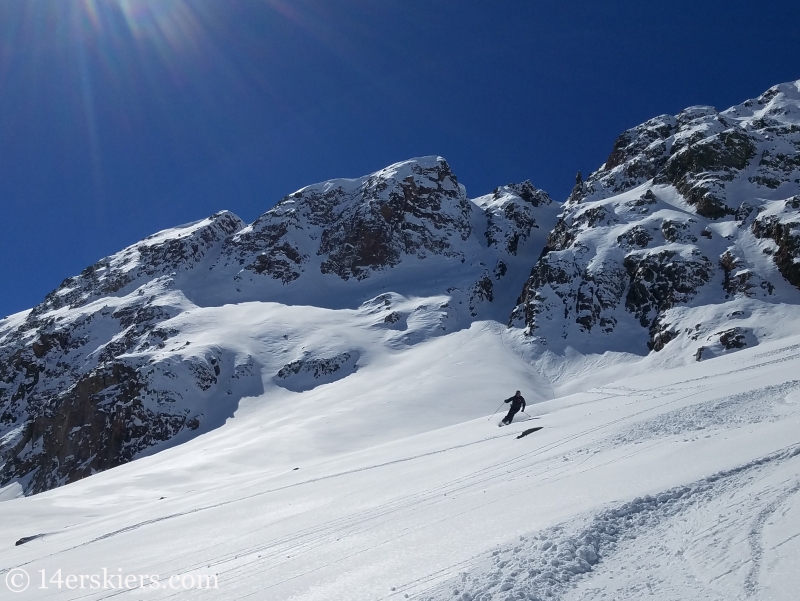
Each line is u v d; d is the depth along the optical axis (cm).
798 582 518
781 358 2633
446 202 15212
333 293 13312
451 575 738
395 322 10419
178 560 1208
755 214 8662
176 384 8556
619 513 798
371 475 1886
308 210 16062
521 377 7225
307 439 4972
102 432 8431
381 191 14862
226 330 10438
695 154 10400
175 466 4841
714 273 7962
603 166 14000
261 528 1394
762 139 10506
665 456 1088
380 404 6012
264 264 14200
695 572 595
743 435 1105
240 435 6116
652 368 6788
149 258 15638
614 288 8681
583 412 2242
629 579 617
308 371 8875
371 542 1003
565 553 697
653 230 9269
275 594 834
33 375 12450
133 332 11900
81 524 2511
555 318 8756
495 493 1159
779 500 713
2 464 9588
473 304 11050
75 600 1039
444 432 2825
